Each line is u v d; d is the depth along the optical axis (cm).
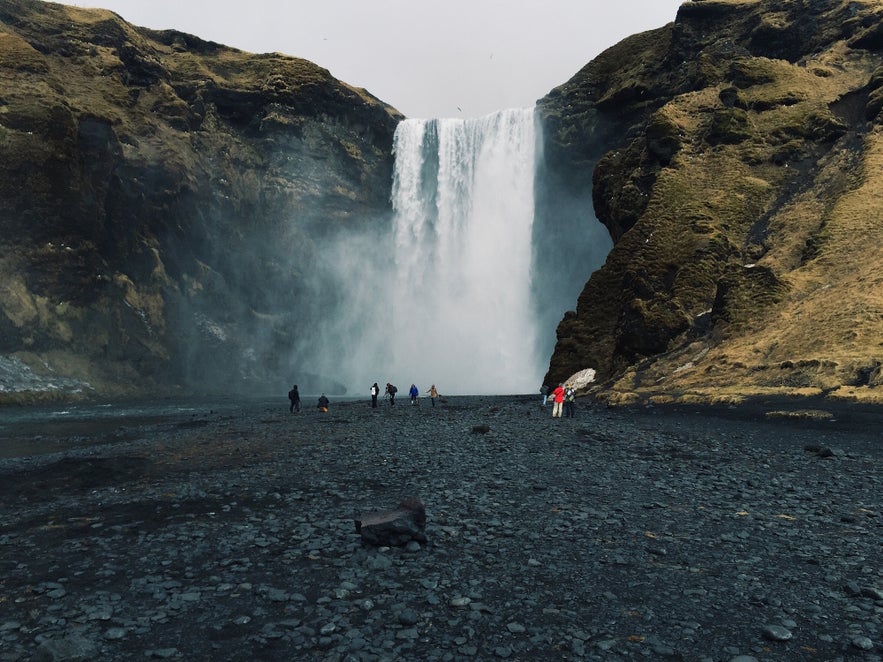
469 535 980
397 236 11200
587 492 1311
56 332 7019
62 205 7162
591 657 566
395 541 923
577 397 4534
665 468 1603
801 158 5659
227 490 1423
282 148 10250
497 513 1127
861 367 2842
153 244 8325
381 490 1376
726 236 4981
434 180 11038
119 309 7712
